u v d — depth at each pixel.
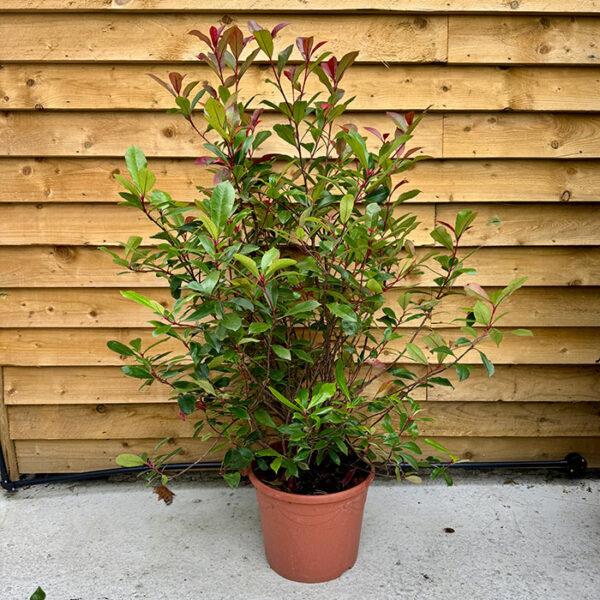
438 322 2.07
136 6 1.86
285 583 1.63
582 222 2.04
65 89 1.93
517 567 1.69
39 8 1.86
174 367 2.07
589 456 2.20
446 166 2.00
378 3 1.87
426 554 1.75
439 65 1.93
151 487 2.14
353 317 1.38
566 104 1.96
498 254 2.05
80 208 2.01
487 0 1.88
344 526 1.60
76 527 1.90
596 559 1.72
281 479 1.67
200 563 1.72
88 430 2.16
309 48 1.53
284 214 1.57
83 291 2.06
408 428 1.62
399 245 1.68
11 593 1.59
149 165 1.99
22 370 2.12
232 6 1.87
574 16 1.91
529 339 2.10
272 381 1.68
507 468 2.24
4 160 1.98
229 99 1.47
